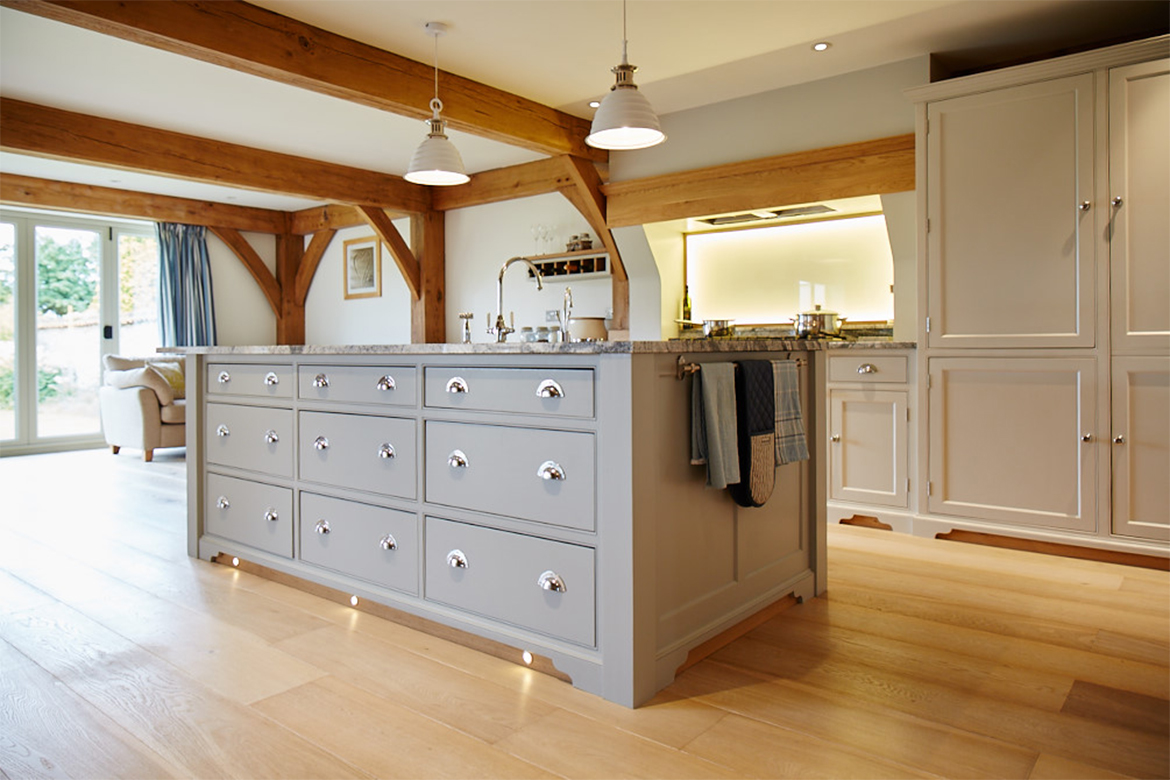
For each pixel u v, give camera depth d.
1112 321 3.24
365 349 2.61
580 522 2.07
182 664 2.23
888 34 3.75
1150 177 3.14
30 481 5.54
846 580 3.07
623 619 1.97
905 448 3.87
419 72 4.07
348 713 1.92
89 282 7.57
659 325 5.57
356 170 6.50
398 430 2.56
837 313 4.83
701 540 2.29
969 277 3.58
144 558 3.42
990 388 3.55
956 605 2.76
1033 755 1.71
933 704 1.96
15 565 3.29
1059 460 3.38
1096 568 3.21
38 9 2.88
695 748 1.74
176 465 6.39
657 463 2.06
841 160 4.30
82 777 1.62
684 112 4.98
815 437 2.89
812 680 2.12
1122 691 2.04
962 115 3.58
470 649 2.37
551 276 6.30
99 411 7.68
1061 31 3.74
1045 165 3.38
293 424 2.96
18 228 7.09
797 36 3.76
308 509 2.91
